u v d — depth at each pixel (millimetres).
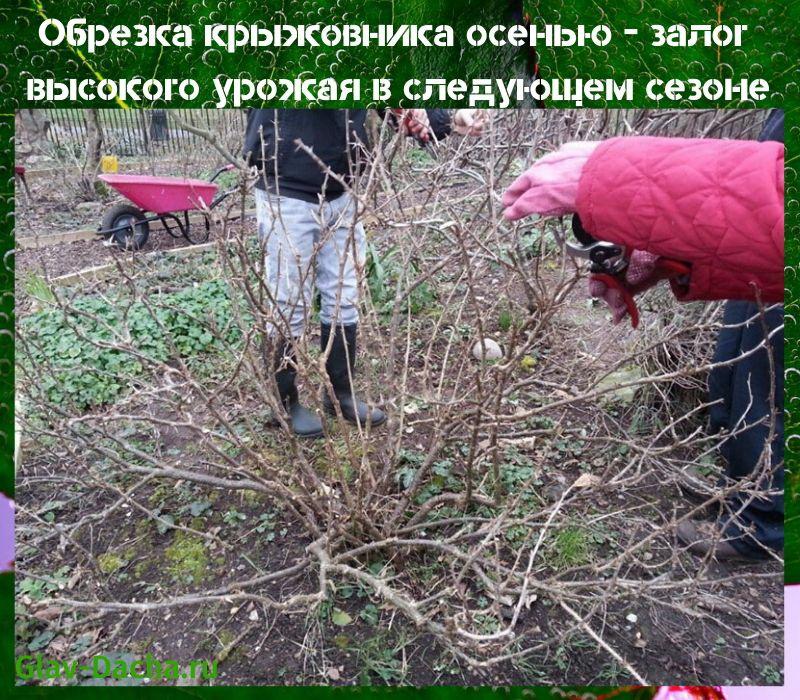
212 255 3951
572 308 2922
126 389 2596
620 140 1198
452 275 2982
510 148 1938
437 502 1683
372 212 1598
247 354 1541
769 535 1719
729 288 1198
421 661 1505
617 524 1895
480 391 1459
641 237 1167
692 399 2309
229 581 1736
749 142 1121
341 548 1755
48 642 1565
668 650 1557
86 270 3568
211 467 2100
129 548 1852
